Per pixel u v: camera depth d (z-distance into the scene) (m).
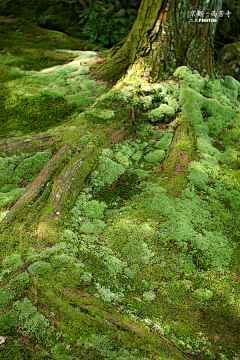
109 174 3.76
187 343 2.19
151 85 4.52
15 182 3.58
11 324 2.14
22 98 5.07
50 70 5.67
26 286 2.35
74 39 7.20
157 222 3.16
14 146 3.80
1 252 2.65
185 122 4.41
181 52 4.74
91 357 2.01
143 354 2.04
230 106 4.77
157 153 4.13
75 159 3.68
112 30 7.73
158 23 4.54
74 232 3.00
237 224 3.30
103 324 2.17
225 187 3.72
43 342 2.09
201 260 2.86
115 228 3.14
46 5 8.09
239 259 2.95
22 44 6.77
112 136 4.15
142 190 3.65
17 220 2.97
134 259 2.84
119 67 5.26
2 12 7.95
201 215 3.30
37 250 2.68
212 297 2.56
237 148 4.32
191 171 3.77
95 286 2.44
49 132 4.12
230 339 2.27
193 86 4.65
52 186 3.36
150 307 2.42
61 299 2.26
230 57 6.59
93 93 5.08
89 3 8.14
